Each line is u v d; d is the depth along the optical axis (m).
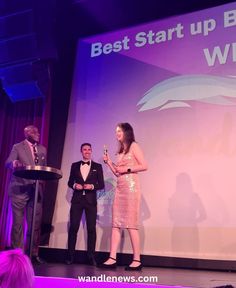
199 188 4.14
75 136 4.95
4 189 5.23
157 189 4.34
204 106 4.33
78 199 4.13
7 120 5.51
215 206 4.02
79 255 4.46
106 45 5.13
